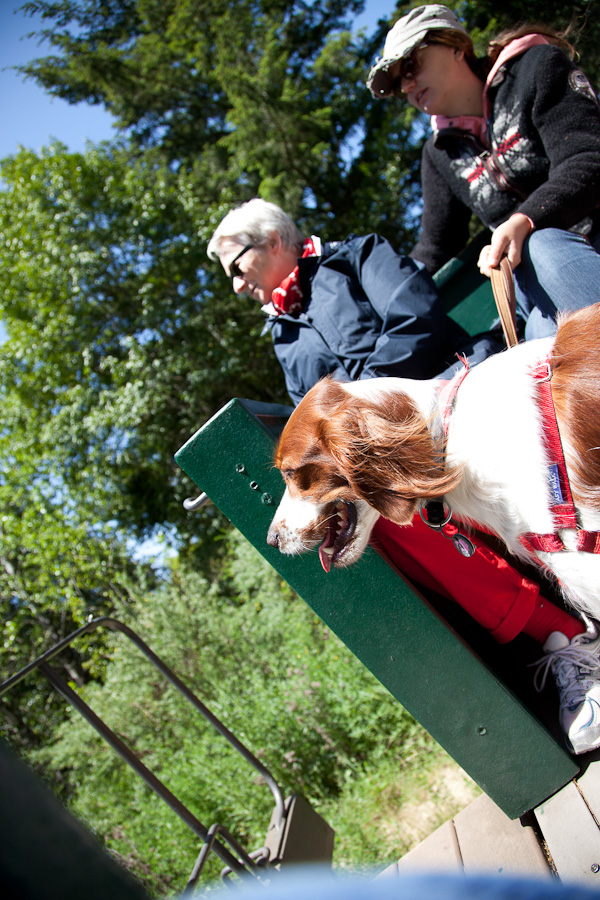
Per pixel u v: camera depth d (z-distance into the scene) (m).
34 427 14.32
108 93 20.23
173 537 14.51
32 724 10.70
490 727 1.82
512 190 2.46
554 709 1.93
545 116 2.18
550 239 2.06
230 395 14.42
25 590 12.50
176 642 5.94
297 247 2.71
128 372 13.35
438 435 1.73
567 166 2.07
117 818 5.19
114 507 13.80
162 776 5.05
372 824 3.71
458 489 1.75
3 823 0.56
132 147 21.03
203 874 4.21
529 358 1.72
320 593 1.88
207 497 2.03
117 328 14.16
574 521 1.61
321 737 4.50
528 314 2.38
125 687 6.21
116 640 6.89
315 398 1.82
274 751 4.52
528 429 1.63
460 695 1.83
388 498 1.70
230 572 8.27
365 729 4.32
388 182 16.34
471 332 2.85
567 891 0.58
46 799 0.61
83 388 13.67
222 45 17.16
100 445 13.60
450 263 2.84
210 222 13.67
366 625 1.86
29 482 13.41
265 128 16.56
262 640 5.71
